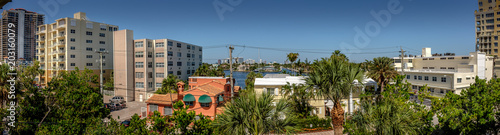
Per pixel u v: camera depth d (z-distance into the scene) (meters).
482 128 16.89
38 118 21.83
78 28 70.75
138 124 18.02
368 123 17.33
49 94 22.36
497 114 17.59
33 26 96.88
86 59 72.19
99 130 18.03
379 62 43.53
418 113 19.17
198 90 35.78
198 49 78.88
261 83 36.78
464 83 53.12
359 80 17.02
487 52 91.44
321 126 32.44
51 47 73.19
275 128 15.91
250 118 15.68
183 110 18.39
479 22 96.44
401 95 22.38
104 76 75.88
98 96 23.92
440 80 54.78
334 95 17.27
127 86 57.91
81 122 21.03
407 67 74.62
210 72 68.19
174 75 62.47
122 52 58.22
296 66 70.19
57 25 71.25
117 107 49.69
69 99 21.81
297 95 29.17
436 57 68.25
